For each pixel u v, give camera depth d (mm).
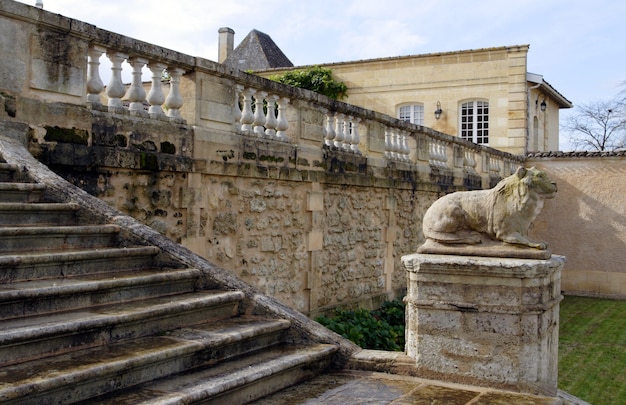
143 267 5078
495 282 4371
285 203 8789
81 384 3273
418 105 23188
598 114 38781
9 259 3955
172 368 3867
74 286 3990
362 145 10992
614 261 18391
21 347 3383
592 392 8484
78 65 5852
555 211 19250
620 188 18406
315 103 9328
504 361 4340
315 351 4648
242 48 28984
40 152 5477
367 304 11008
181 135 6859
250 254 8094
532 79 21562
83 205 5168
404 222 12531
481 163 17016
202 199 7234
